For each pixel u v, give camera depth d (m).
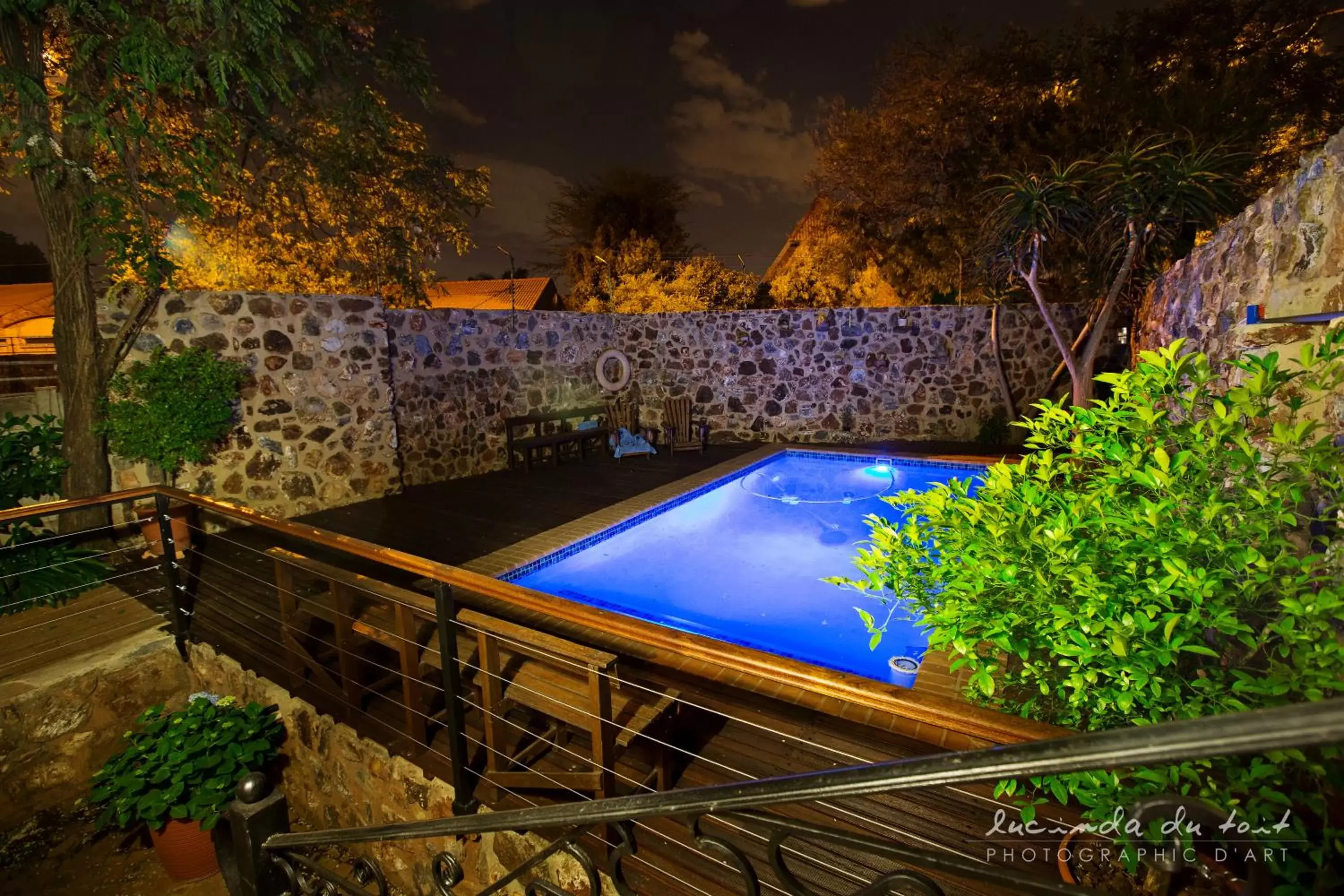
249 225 11.98
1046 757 0.66
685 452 9.62
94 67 4.85
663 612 4.72
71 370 4.84
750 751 2.64
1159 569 1.64
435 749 2.84
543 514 6.26
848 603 4.86
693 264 19.11
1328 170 2.13
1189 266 4.40
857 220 13.55
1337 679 1.18
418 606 2.58
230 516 3.27
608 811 1.17
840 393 10.07
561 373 9.39
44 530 4.82
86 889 3.23
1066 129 10.25
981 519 1.85
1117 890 1.78
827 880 2.01
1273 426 1.57
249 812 2.06
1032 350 9.45
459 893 2.73
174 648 3.95
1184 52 10.66
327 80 6.97
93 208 4.73
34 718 3.46
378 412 6.91
